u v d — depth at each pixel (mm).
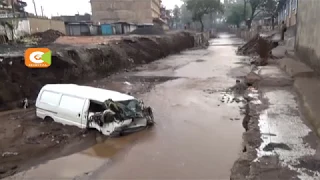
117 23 55531
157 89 20969
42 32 33688
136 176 8703
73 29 51188
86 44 29344
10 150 10648
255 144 9172
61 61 20656
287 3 47531
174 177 8570
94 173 9000
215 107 15742
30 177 8836
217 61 36719
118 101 12078
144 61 35719
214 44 72375
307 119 11023
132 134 12078
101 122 11750
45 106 13594
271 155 8359
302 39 21312
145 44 39594
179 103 16875
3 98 16062
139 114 12375
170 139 11484
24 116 14719
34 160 9953
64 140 11492
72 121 12648
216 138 11453
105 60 27172
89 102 12211
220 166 9148
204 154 10055
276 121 11023
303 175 7164
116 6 74438
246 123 12414
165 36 50375
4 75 16797
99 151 10578
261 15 99500
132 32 55875
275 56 27938
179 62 36875
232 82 22516
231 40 86000
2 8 34938
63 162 9789
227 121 13414
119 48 32000
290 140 9273
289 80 17391
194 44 65188
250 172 7523
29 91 17703
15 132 12367
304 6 20719
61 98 13133
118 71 28703
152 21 75625
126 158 9938
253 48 43031
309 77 16531
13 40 27750
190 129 12555
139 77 26000
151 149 10594
